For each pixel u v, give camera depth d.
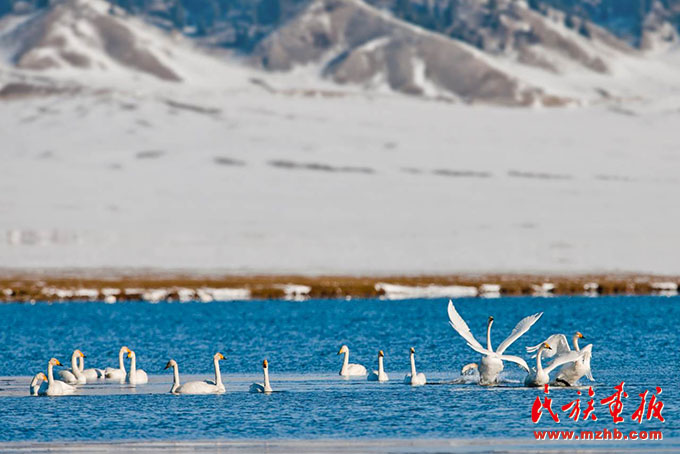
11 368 53.47
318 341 66.69
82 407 38.22
